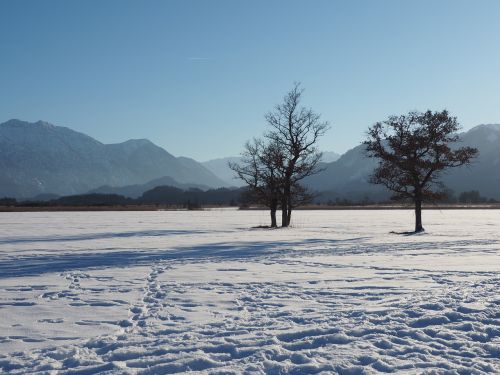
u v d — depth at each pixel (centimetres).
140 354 791
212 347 820
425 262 1995
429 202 4416
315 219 7400
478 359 758
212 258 2231
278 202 5378
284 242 3147
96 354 799
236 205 15912
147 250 2648
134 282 1550
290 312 1086
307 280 1549
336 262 2031
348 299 1230
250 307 1148
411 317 1020
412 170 4169
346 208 13875
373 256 2258
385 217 8125
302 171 5122
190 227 5203
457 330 918
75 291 1390
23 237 3753
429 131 4144
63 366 743
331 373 702
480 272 1673
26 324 1004
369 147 4319
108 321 1027
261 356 772
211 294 1320
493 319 984
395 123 4244
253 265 1959
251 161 5209
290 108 5041
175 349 810
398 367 723
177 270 1822
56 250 2689
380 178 4334
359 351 798
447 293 1267
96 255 2408
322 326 948
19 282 1564
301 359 761
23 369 726
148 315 1077
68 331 948
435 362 742
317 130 5091
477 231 4344
